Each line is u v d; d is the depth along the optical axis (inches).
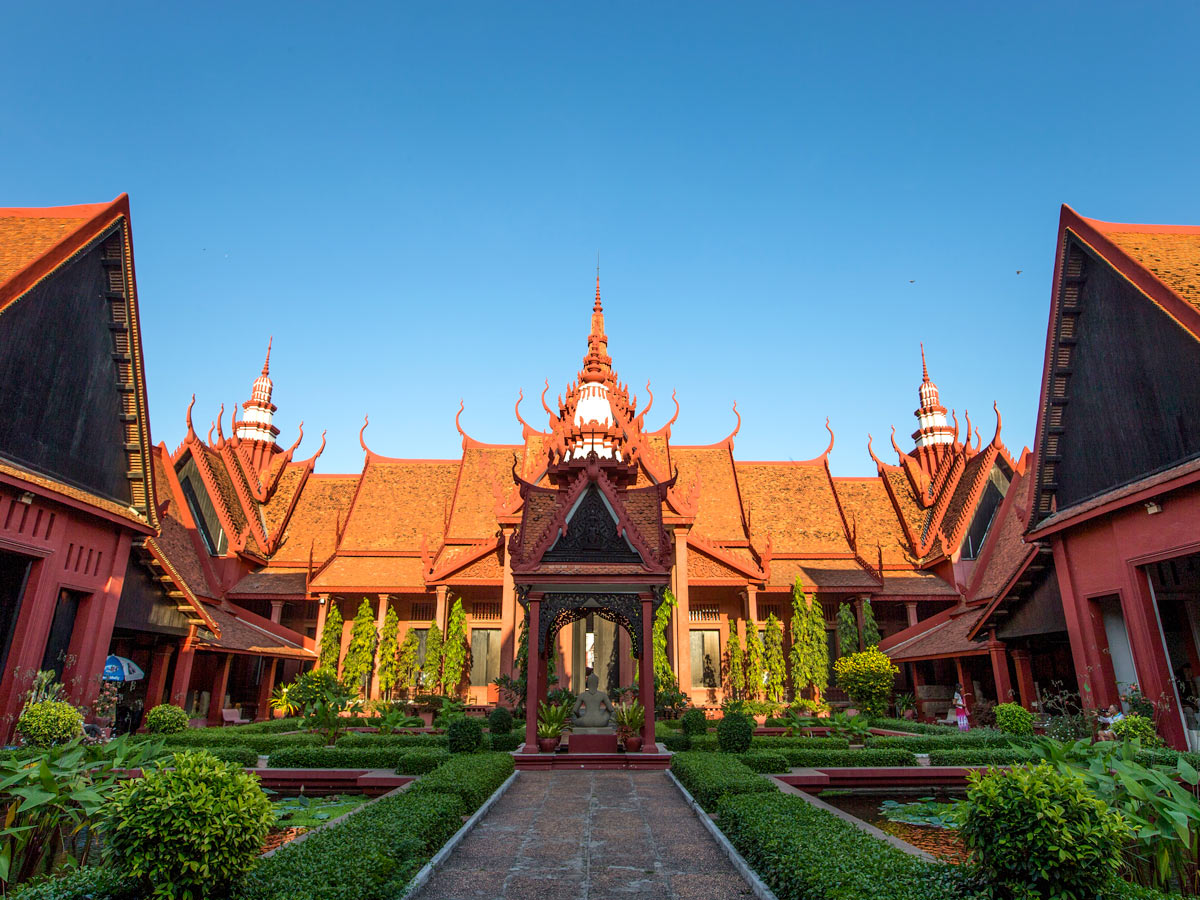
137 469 754.2
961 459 1464.1
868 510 1523.1
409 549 1348.4
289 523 1517.0
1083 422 679.7
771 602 1283.2
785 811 319.3
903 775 529.7
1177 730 563.5
